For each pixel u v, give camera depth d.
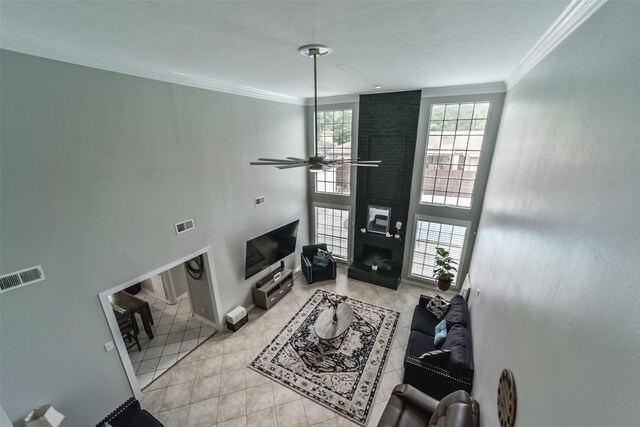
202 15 1.82
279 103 5.46
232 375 3.92
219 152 4.26
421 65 3.25
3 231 2.28
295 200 6.42
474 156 5.04
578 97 1.53
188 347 4.45
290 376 3.89
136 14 1.80
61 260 2.65
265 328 4.87
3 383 2.40
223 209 4.48
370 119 5.62
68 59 2.49
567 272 1.35
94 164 2.80
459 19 1.95
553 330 1.40
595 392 0.98
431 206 5.64
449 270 5.80
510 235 2.62
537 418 1.39
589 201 1.24
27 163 2.36
